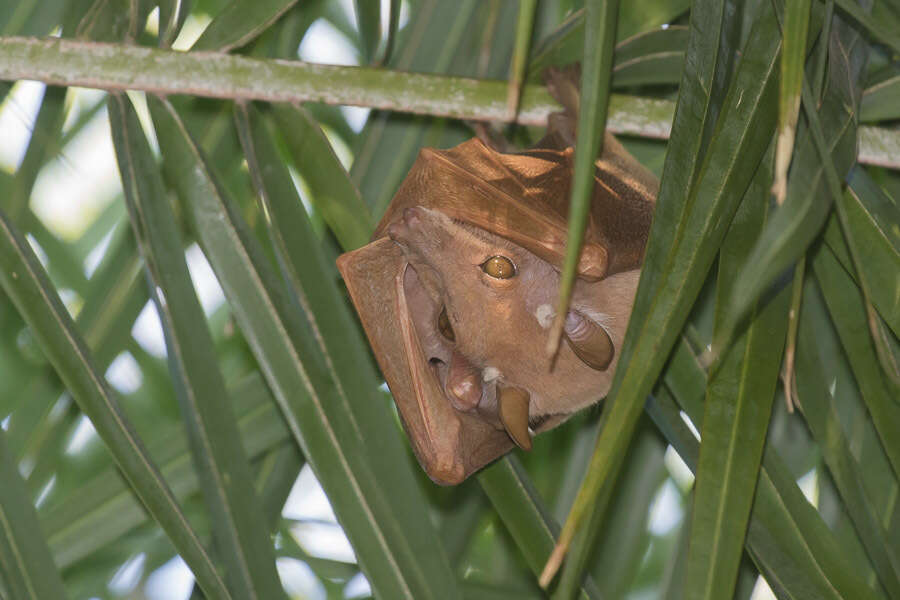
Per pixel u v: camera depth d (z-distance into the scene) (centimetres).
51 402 283
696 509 269
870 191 274
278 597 272
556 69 280
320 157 278
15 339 285
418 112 279
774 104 269
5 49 277
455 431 277
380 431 274
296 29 284
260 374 281
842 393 281
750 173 269
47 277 274
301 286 275
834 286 274
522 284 277
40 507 284
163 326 274
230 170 284
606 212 275
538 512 277
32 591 273
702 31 270
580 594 275
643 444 285
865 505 273
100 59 277
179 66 277
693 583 268
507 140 282
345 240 278
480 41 283
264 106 279
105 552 285
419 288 278
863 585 272
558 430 285
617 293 277
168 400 288
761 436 269
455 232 276
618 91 282
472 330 277
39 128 283
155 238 275
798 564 272
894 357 274
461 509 284
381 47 279
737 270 270
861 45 272
